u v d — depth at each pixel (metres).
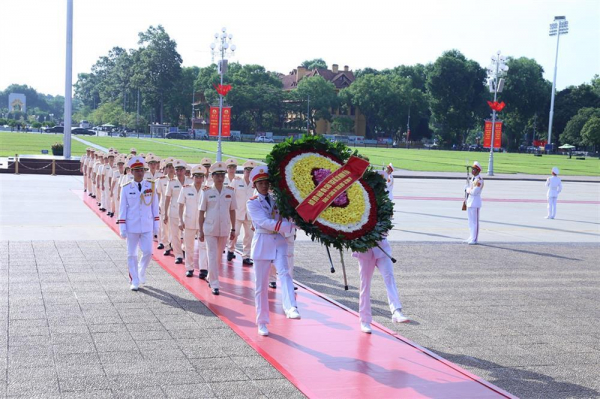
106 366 6.64
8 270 11.05
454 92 118.62
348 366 6.95
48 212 18.95
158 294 9.86
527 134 146.50
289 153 8.02
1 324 7.98
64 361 6.75
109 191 18.58
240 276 11.34
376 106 120.88
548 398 6.36
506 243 17.33
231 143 91.19
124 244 14.05
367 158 8.21
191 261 11.26
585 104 124.00
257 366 6.83
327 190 7.65
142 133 127.50
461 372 6.91
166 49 128.38
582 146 129.00
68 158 35.31
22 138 74.81
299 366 6.87
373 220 7.66
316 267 12.84
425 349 7.69
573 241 18.30
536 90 121.69
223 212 9.93
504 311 9.88
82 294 9.65
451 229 19.75
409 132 124.75
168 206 12.16
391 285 8.20
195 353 7.17
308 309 9.37
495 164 68.94
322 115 118.38
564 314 9.84
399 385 6.44
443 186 39.00
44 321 8.17
